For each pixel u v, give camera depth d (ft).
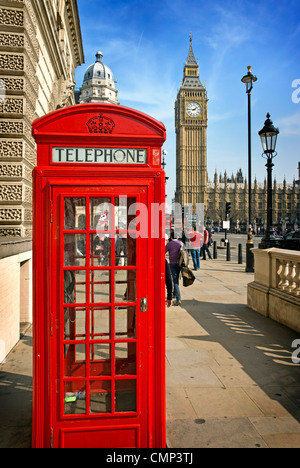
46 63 29.40
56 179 8.16
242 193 456.45
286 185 476.54
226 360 14.80
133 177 8.36
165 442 8.65
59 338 8.18
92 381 8.69
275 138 38.27
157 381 8.52
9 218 19.39
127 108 8.47
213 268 47.67
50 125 8.29
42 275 8.18
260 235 211.41
